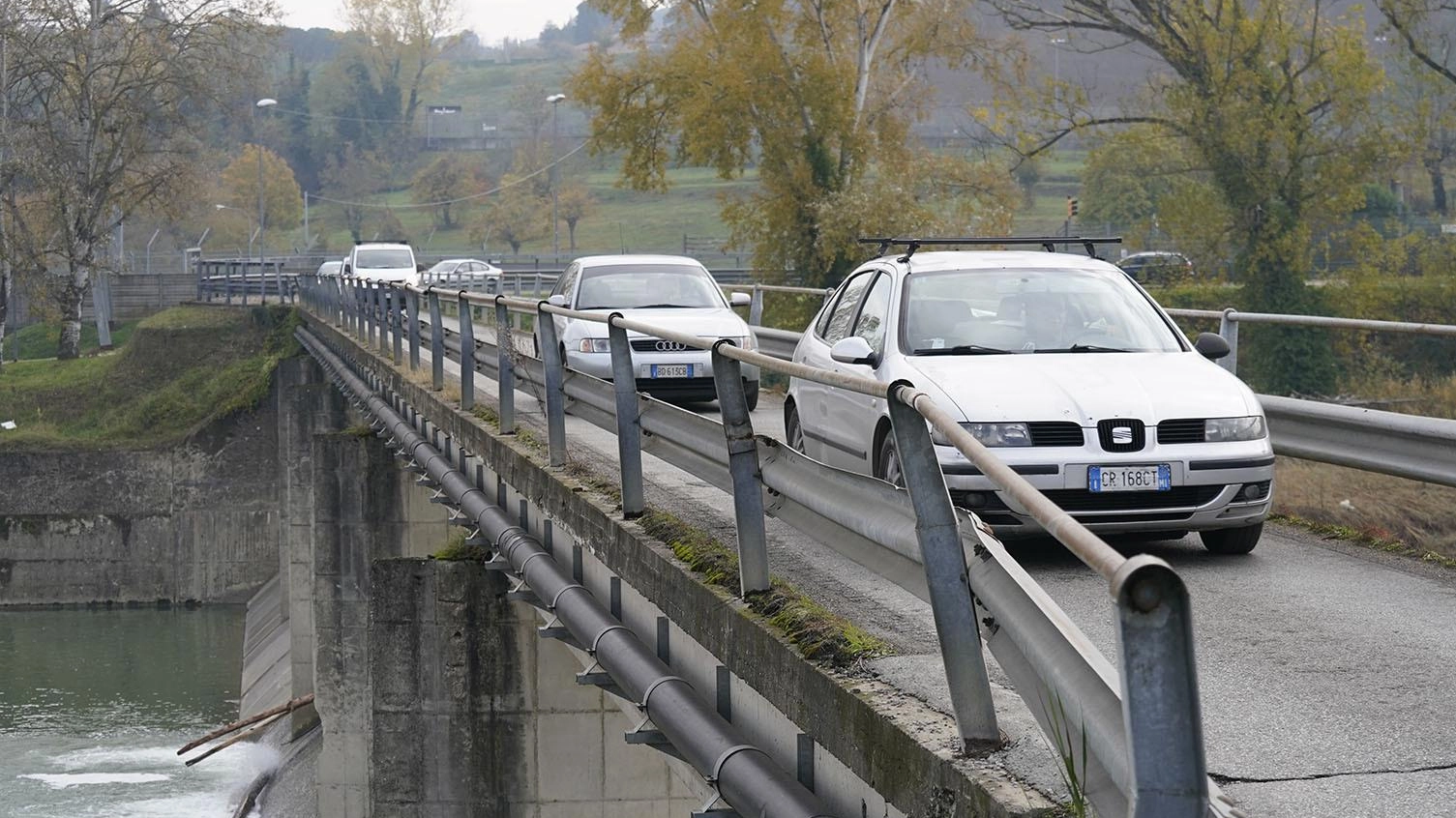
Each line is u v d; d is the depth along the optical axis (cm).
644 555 1193
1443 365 4184
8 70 10012
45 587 8881
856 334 1526
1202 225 5781
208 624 8275
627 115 6912
